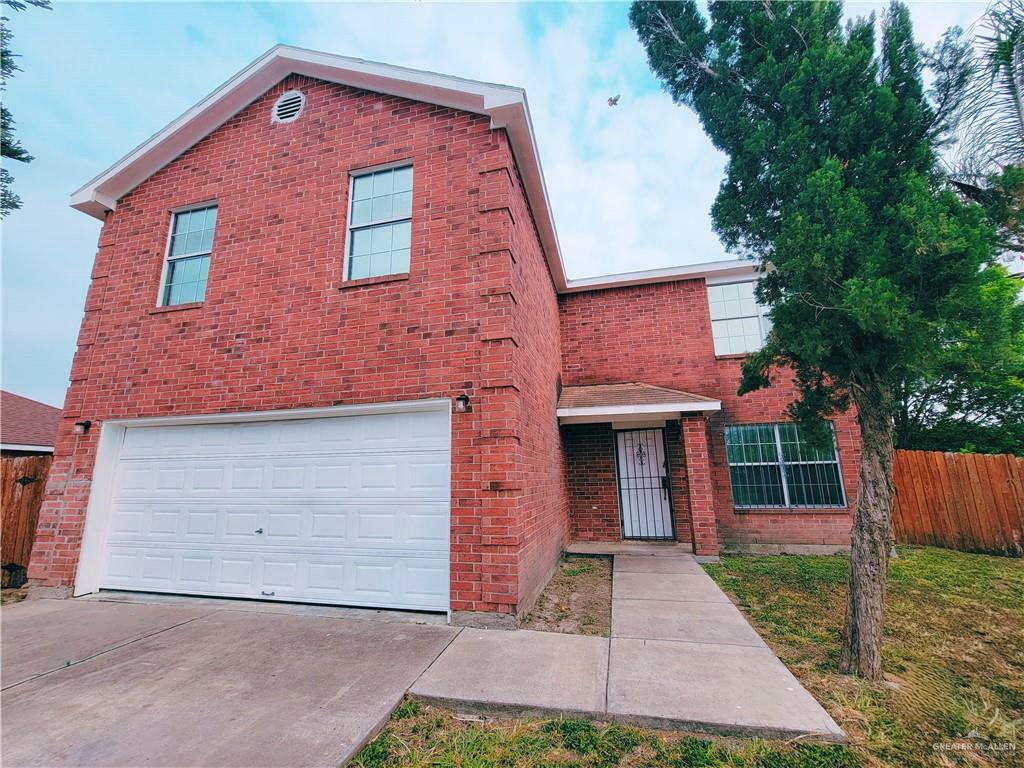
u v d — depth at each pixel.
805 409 5.60
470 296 5.79
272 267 6.73
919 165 4.02
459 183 6.20
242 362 6.53
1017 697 3.35
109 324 7.34
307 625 5.03
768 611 5.36
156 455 6.84
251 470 6.38
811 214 4.19
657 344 10.59
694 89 5.49
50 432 13.58
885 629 4.73
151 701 3.35
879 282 3.56
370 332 6.09
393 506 5.74
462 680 3.62
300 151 7.11
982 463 8.69
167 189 7.72
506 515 5.12
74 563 6.45
